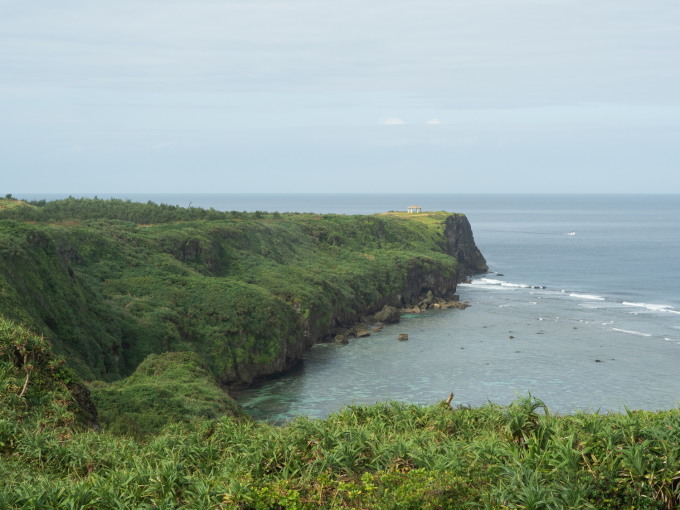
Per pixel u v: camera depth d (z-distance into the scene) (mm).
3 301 48406
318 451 16344
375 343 89438
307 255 119250
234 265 100938
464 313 112250
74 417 22781
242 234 111312
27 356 25125
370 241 139250
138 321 68125
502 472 14469
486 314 111125
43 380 24703
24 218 92875
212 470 16344
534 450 15148
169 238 95750
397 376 72625
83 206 116875
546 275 164375
